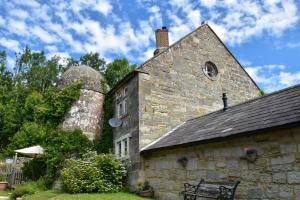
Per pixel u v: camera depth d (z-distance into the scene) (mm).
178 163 11344
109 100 18359
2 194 15367
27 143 19891
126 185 14352
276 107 8891
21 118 30469
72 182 13219
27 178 17422
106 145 17125
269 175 7707
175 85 15672
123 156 15305
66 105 17703
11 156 20812
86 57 40812
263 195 7789
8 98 35000
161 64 15578
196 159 10438
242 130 8555
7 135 29828
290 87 9930
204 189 9352
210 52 17562
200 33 17562
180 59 16266
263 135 8047
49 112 17906
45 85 43938
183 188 10828
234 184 8492
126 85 16250
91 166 13672
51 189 15023
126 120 15703
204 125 11922
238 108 11531
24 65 45781
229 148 9102
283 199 7262
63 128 17141
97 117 17844
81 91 17953
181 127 14180
